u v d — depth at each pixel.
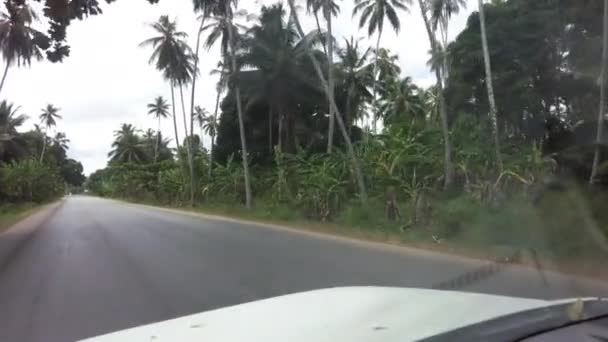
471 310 3.08
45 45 12.47
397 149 20.59
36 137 93.88
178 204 51.31
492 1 26.75
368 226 19.66
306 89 39.03
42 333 6.46
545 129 23.80
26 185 59.75
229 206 36.75
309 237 18.11
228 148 48.91
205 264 11.80
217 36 38.97
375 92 43.19
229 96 47.44
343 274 10.14
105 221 27.92
